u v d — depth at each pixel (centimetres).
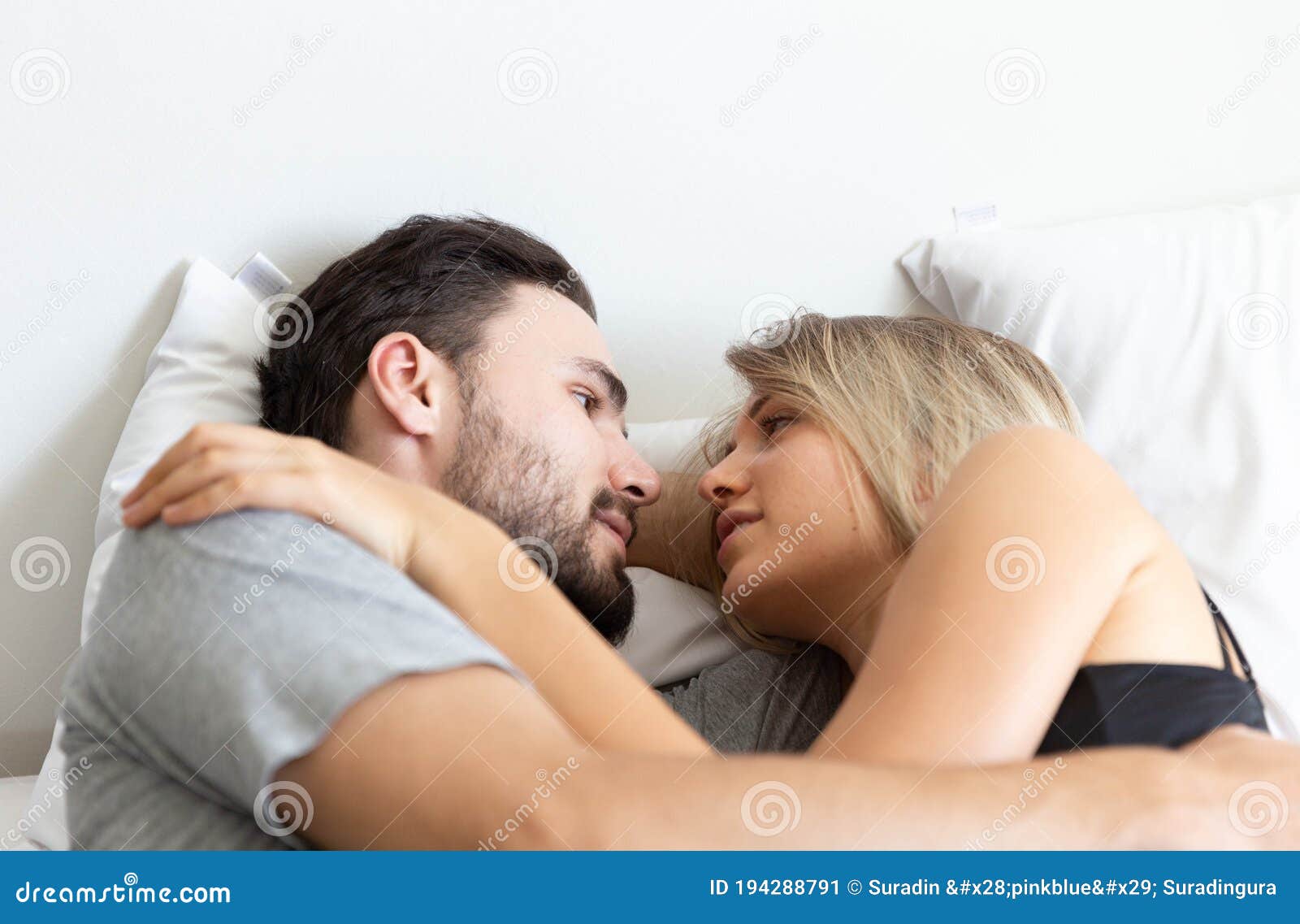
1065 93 156
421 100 136
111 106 127
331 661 65
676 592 126
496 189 140
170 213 130
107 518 116
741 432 114
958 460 100
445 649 66
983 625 75
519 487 108
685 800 62
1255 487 120
